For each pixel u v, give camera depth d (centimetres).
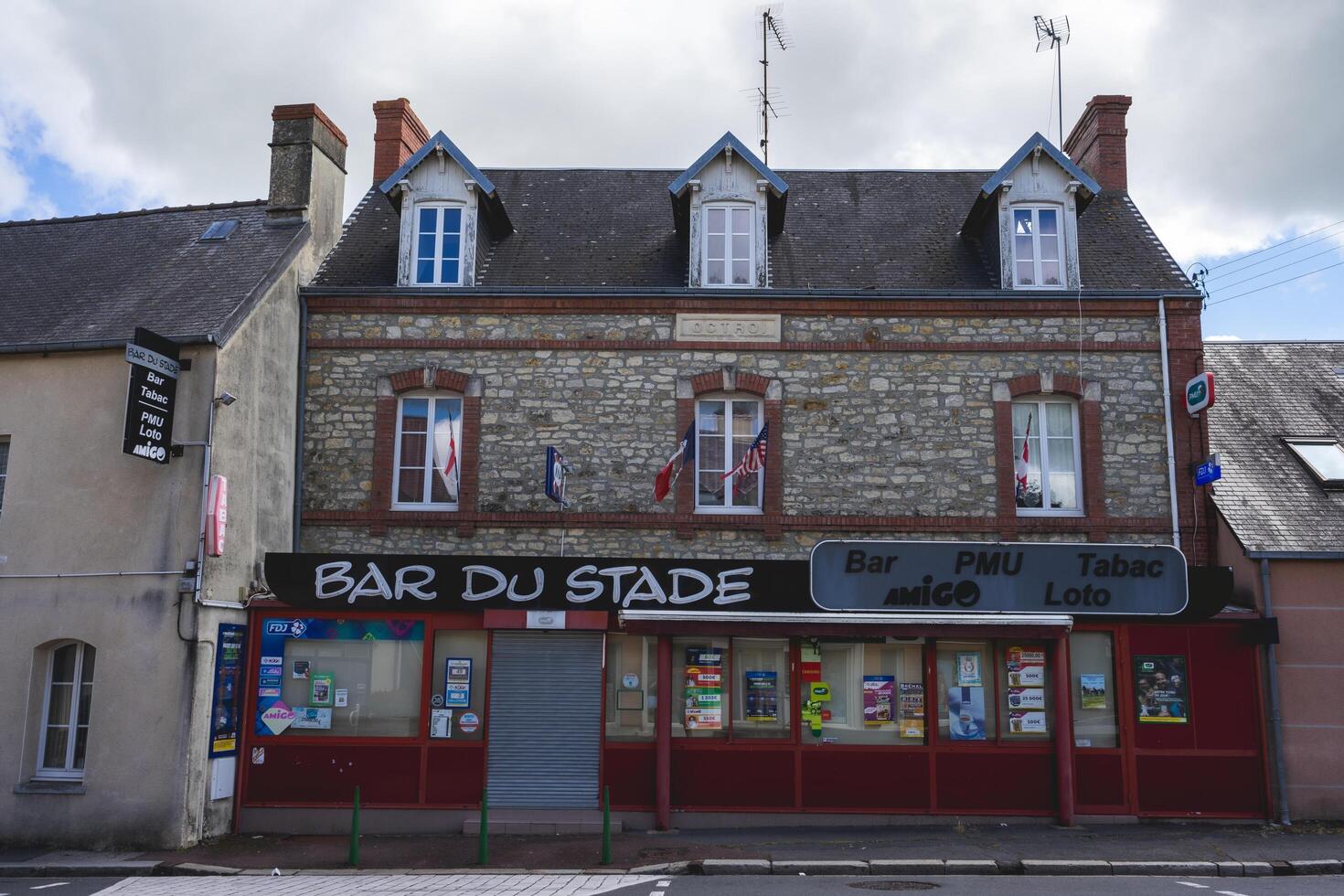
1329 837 1173
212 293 1337
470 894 922
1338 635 1286
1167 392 1416
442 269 1498
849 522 1394
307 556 1270
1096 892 926
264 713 1275
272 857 1119
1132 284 1476
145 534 1205
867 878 1012
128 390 1144
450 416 1453
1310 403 1578
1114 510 1396
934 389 1427
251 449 1310
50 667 1228
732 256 1488
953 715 1294
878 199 1697
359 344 1445
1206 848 1116
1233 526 1338
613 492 1409
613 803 1259
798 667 1298
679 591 1268
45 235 1627
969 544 1266
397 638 1294
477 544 1402
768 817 1262
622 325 1446
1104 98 1719
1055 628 1254
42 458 1246
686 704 1290
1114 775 1273
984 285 1489
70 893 955
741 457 1438
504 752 1267
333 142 1606
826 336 1441
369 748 1269
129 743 1169
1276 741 1261
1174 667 1293
